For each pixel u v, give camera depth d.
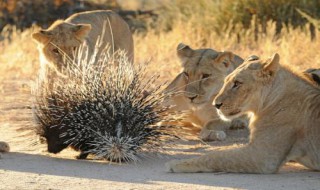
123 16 29.47
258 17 23.72
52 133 11.63
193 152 12.29
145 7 31.05
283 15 23.28
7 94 18.19
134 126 11.57
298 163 11.40
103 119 11.49
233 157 10.59
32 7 29.75
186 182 9.96
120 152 11.32
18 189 9.47
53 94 11.77
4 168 10.79
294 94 10.80
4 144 11.92
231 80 10.88
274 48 20.38
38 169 10.73
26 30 26.55
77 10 29.67
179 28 23.98
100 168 10.92
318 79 11.58
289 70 11.04
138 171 10.77
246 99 10.83
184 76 13.63
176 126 12.23
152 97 11.96
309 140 10.62
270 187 9.72
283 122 10.69
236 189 9.56
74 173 10.50
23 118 15.17
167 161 11.60
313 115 10.62
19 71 21.55
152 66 19.78
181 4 26.73
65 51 15.05
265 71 10.79
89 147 11.60
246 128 14.08
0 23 29.53
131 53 18.28
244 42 22.31
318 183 9.98
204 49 13.98
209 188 9.58
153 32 25.73
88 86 11.66
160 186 9.66
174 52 21.86
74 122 11.50
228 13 24.19
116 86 11.68
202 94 13.39
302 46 20.05
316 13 22.86
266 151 10.60
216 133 13.17
